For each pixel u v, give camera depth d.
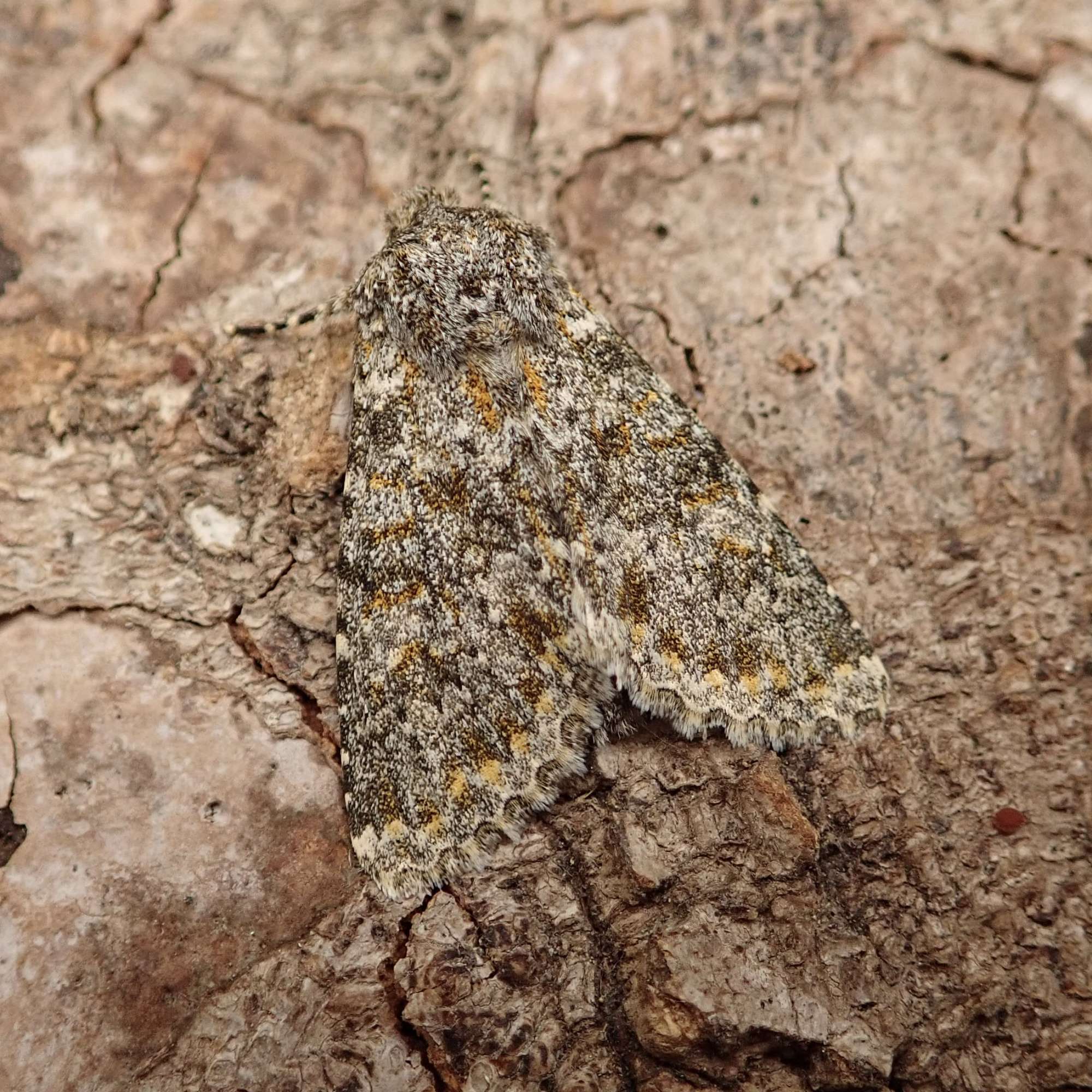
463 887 0.11
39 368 0.12
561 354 0.12
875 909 0.11
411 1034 0.11
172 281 0.12
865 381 0.12
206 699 0.12
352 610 0.11
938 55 0.12
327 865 0.11
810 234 0.12
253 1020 0.11
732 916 0.11
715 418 0.12
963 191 0.12
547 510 0.11
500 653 0.11
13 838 0.11
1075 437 0.12
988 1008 0.11
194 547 0.12
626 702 0.11
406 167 0.12
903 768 0.11
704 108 0.12
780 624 0.11
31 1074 0.11
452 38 0.12
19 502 0.12
